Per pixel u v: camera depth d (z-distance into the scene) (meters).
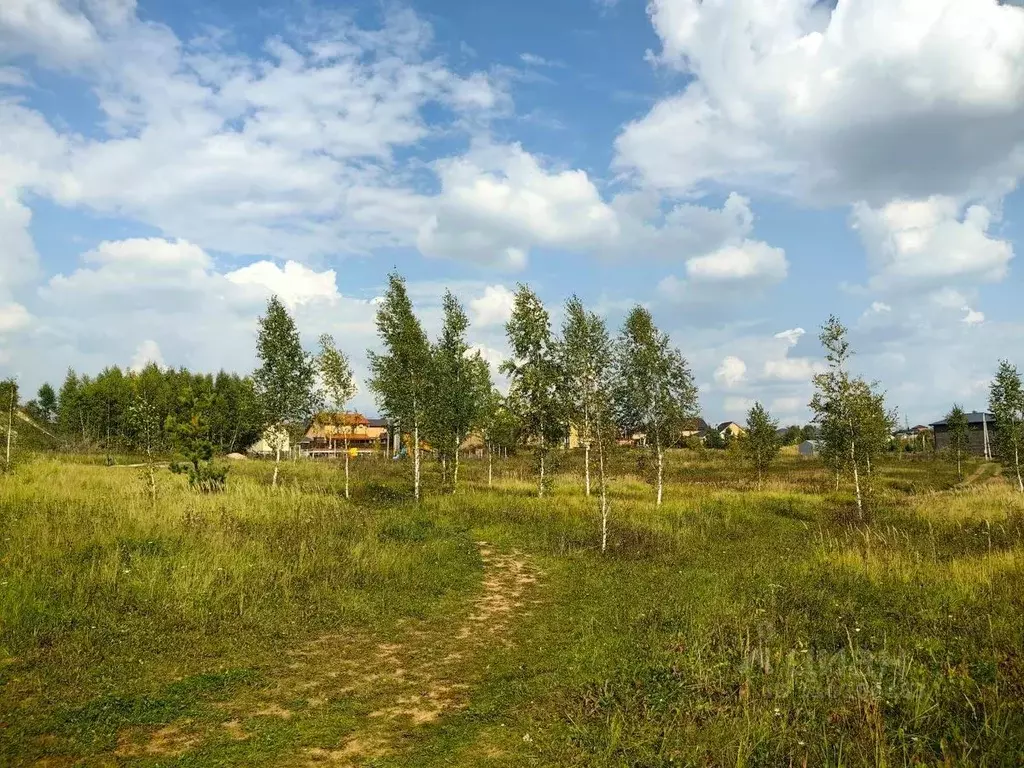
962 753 5.02
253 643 8.33
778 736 5.41
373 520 16.52
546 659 8.16
